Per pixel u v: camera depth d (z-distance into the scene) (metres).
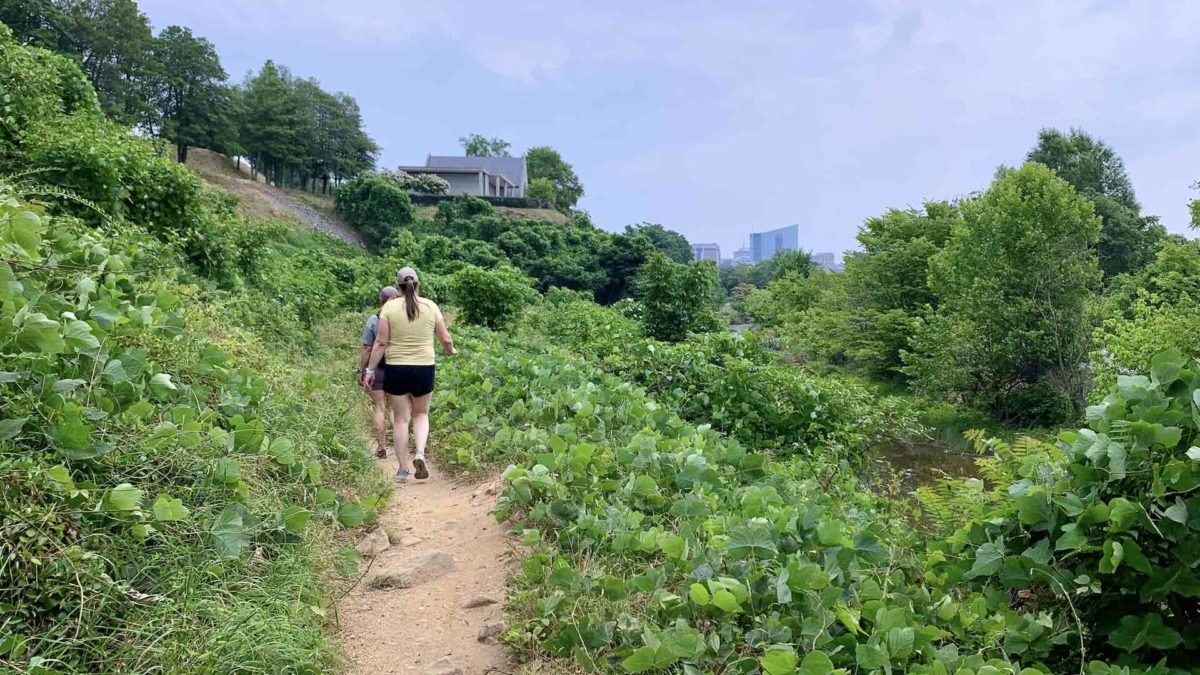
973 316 21.66
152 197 8.16
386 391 5.38
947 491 4.38
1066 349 20.52
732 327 51.06
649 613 2.87
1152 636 2.69
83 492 2.41
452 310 18.03
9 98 8.40
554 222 71.19
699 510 3.67
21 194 5.06
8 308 2.72
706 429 5.80
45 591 2.14
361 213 58.31
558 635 2.81
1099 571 2.81
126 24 52.88
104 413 2.87
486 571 3.67
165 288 5.00
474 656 2.87
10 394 2.61
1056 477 3.29
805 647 2.54
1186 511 2.70
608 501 4.03
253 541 3.13
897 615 2.55
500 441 5.44
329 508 3.92
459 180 83.56
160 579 2.50
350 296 18.88
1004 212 21.11
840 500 5.96
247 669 2.30
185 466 3.13
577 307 21.47
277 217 51.78
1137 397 3.14
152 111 53.97
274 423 4.52
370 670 2.78
